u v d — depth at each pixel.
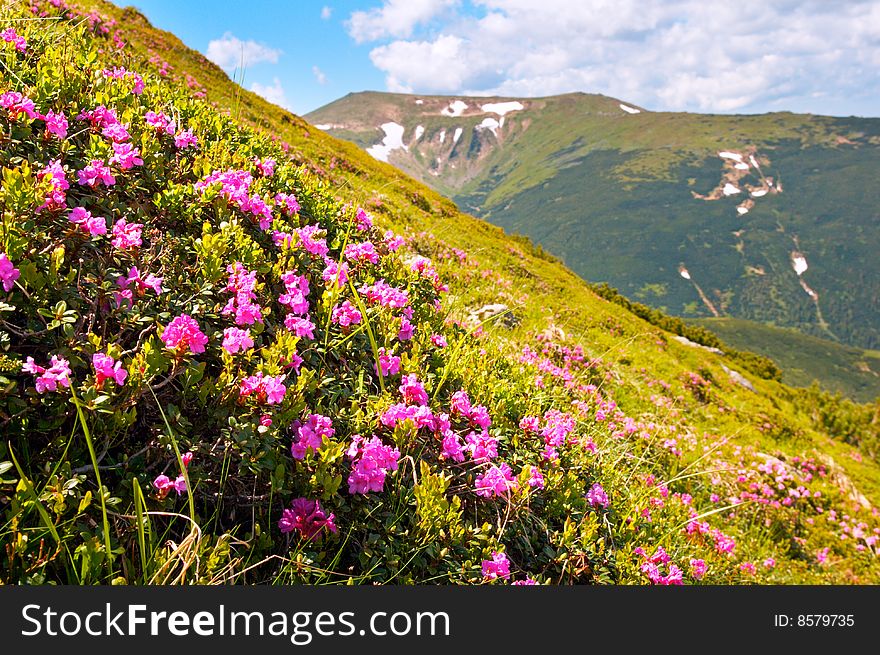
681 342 42.81
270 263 4.66
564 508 4.81
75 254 3.63
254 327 3.97
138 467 3.07
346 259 5.91
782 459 19.64
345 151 41.34
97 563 2.56
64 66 5.48
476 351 6.55
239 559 2.87
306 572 3.11
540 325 17.20
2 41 5.43
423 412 4.16
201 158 5.47
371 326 5.13
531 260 39.28
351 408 4.15
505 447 5.04
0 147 4.09
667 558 5.26
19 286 3.12
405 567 3.48
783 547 13.87
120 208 4.26
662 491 8.54
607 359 20.31
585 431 7.57
